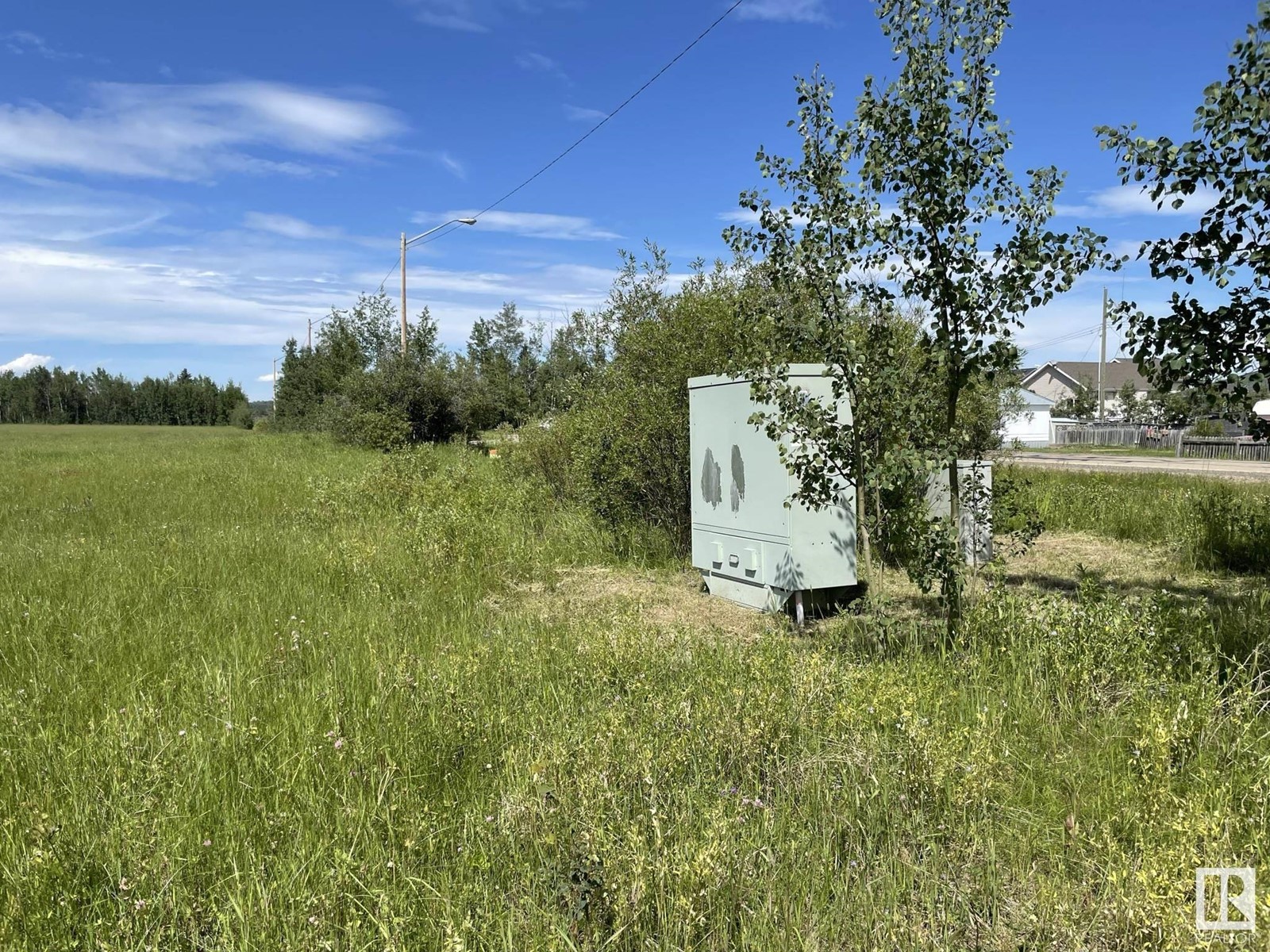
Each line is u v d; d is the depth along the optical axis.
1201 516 9.04
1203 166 3.71
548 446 13.21
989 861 2.84
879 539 5.62
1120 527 10.03
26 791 3.34
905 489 5.47
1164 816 2.99
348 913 2.57
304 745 3.75
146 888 2.66
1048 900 2.60
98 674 4.90
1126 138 3.95
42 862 2.70
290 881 2.71
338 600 6.91
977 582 7.42
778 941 2.46
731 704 3.98
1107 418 54.34
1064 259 4.33
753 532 6.70
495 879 2.80
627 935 2.52
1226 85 3.65
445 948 2.31
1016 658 4.57
